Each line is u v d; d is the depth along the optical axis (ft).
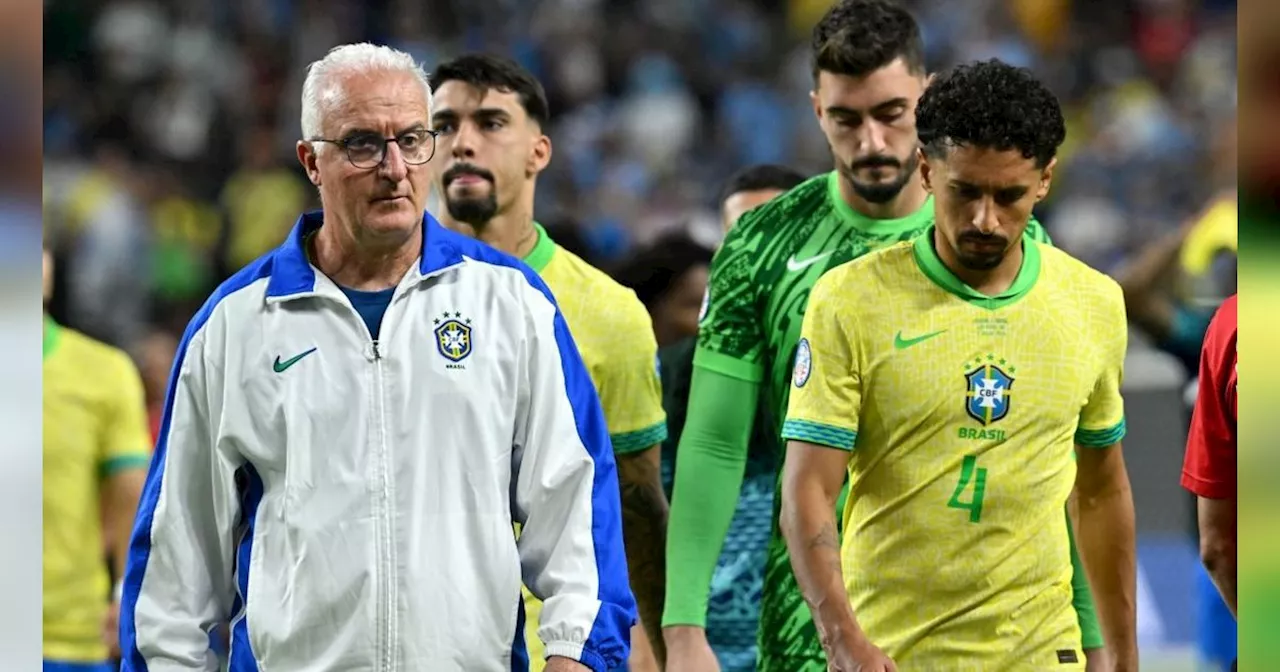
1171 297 85.15
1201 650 89.10
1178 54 231.50
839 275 50.21
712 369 60.54
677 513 60.23
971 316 49.03
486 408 43.83
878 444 49.52
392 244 43.91
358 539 42.65
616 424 59.88
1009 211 46.80
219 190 211.20
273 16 230.27
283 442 43.29
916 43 57.16
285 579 43.04
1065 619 49.44
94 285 192.03
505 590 43.42
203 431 44.29
